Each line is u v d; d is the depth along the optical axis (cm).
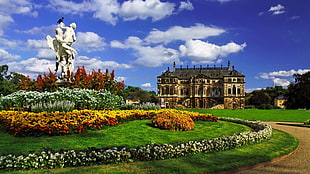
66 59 2597
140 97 14188
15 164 962
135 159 1127
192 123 2061
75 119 1639
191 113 2747
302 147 1688
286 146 1584
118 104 2570
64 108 1866
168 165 1056
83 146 1327
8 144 1321
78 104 2097
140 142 1488
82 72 2466
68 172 930
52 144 1335
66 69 2572
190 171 978
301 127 3083
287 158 1351
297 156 1402
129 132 1750
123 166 1030
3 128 1672
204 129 2120
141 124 2088
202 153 1303
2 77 7881
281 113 6062
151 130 1878
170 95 13925
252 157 1249
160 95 14000
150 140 1554
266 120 4372
